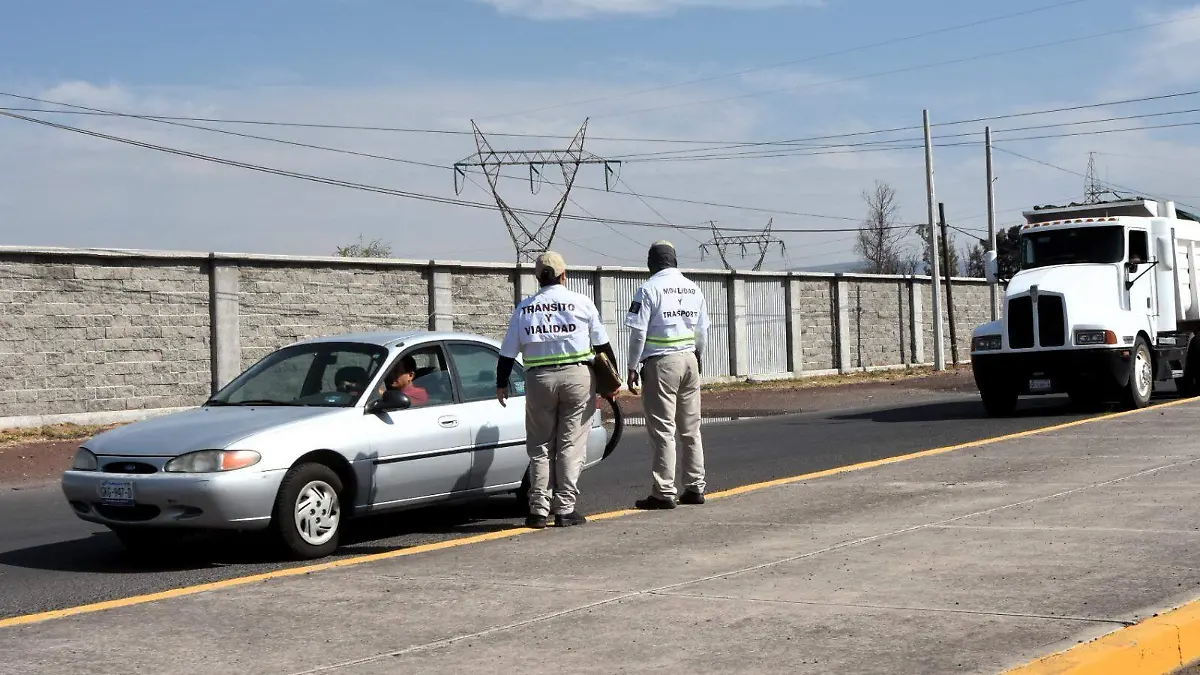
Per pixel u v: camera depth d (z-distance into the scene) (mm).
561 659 5559
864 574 7082
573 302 9266
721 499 10398
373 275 25969
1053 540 7875
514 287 28844
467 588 7109
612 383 9516
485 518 10602
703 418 23812
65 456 18266
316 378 9609
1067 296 18312
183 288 23062
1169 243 19922
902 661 5336
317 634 6145
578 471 9383
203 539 9938
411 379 9711
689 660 5473
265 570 8430
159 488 8312
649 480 13047
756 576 7148
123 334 22266
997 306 49406
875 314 41719
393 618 6434
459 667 5480
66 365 21609
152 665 5664
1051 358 18281
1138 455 11836
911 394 28125
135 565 8898
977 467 11547
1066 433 13992
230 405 9594
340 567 7910
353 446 9000
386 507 9289
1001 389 18969
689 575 7254
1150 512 8758
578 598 6742
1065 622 5852
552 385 9172
